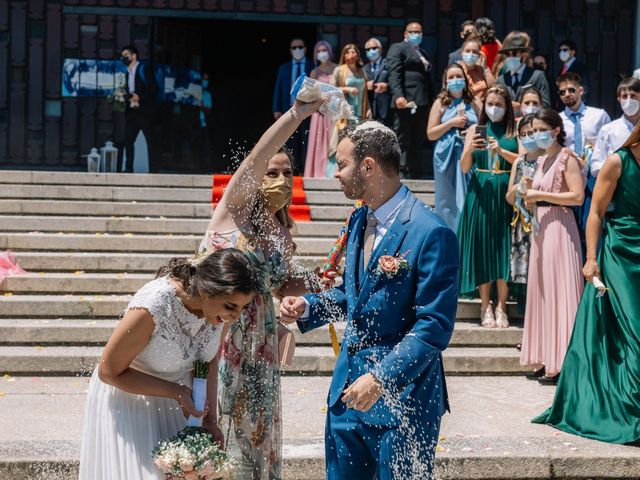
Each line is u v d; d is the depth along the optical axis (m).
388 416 3.61
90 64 13.78
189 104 14.28
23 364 6.67
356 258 3.76
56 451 4.78
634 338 5.35
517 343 7.33
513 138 7.50
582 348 5.56
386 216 3.68
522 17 13.84
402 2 13.88
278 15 13.85
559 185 6.70
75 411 5.74
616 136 7.26
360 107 10.81
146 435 3.61
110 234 9.12
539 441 5.21
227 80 19.05
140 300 3.50
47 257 8.30
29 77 13.73
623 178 5.41
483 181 7.48
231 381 3.96
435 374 3.70
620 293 5.45
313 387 6.50
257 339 3.97
